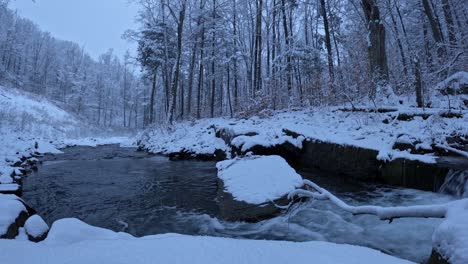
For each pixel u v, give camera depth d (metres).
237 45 28.89
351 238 5.00
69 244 2.91
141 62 28.30
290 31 27.17
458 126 8.01
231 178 7.09
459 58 12.04
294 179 6.48
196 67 33.91
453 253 2.42
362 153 8.27
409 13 22.20
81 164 14.27
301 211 6.19
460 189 5.98
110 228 6.07
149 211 7.10
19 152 14.29
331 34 25.23
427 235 4.91
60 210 7.25
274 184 6.42
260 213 5.86
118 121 80.88
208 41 27.53
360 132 9.59
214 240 3.01
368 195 7.27
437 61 13.20
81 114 70.31
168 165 13.54
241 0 27.20
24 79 71.00
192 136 17.64
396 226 5.32
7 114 25.33
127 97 72.75
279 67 21.66
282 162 7.28
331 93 14.09
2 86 48.53
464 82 11.42
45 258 2.47
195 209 7.14
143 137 22.22
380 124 9.84
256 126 14.04
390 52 20.16
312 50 19.95
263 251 2.70
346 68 14.84
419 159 7.05
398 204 6.43
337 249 2.86
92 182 10.29
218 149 13.90
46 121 35.16
